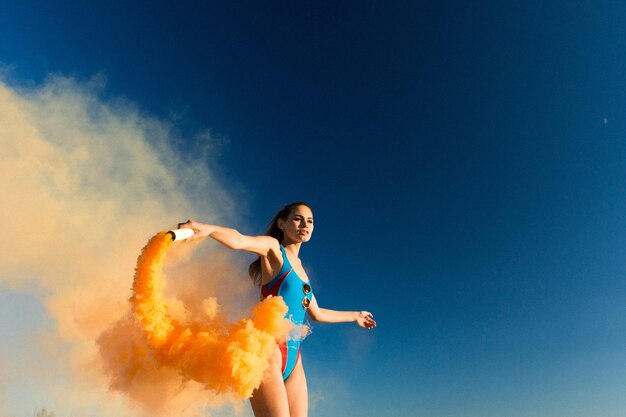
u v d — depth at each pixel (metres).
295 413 3.36
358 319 4.44
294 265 3.56
